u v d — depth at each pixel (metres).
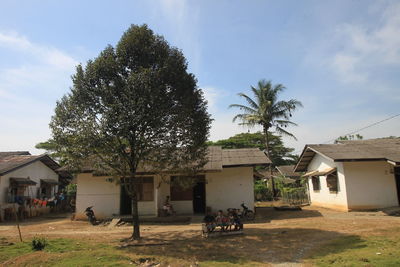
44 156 24.80
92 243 10.99
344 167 18.06
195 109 11.57
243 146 47.44
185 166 11.92
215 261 8.42
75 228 15.52
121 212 18.34
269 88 33.47
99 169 11.62
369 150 18.94
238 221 12.16
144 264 8.35
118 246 10.45
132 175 11.38
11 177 21.12
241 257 8.79
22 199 20.98
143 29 11.33
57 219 20.17
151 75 10.34
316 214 17.44
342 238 10.55
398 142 20.77
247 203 18.27
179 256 9.02
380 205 17.47
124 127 9.77
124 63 10.91
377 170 17.88
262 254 9.07
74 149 10.37
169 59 11.06
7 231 14.61
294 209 19.88
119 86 10.38
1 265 8.27
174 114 10.75
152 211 18.14
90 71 10.66
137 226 11.62
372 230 11.61
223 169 18.78
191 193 18.73
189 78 11.56
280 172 43.38
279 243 10.38
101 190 18.61
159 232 13.55
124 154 10.86
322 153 18.64
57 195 26.31
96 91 10.42
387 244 9.24
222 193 18.52
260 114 33.06
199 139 11.39
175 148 10.99
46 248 10.01
